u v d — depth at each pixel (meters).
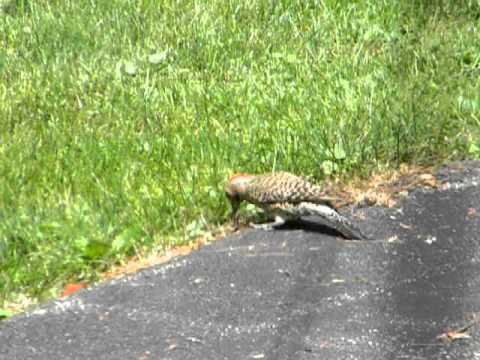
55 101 11.12
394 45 12.04
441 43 12.03
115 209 9.29
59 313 8.09
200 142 10.18
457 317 7.85
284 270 8.52
